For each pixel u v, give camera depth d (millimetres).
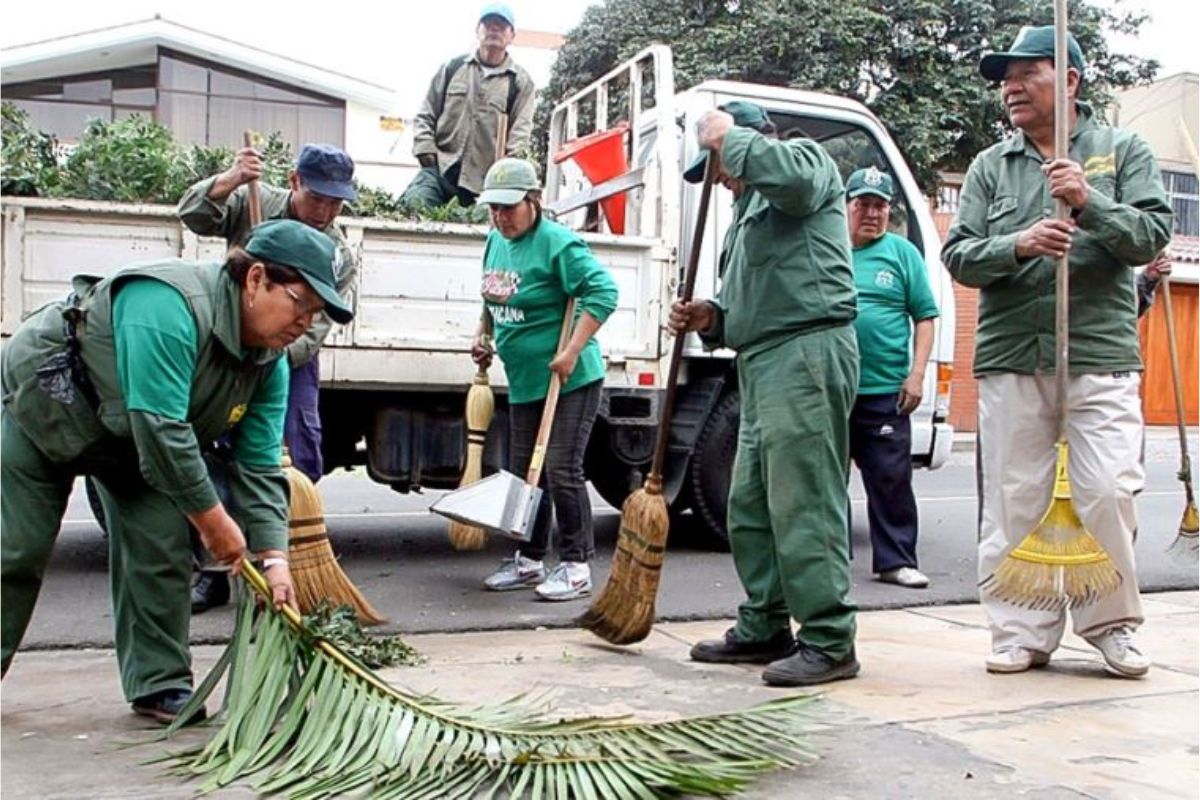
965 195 4383
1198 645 4695
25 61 22359
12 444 3320
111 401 3195
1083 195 3910
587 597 5457
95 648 4406
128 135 5844
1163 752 3312
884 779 3051
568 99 8359
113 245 5477
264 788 2895
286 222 3229
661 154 6492
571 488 5383
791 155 3904
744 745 3055
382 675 4047
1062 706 3768
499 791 2850
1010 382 4211
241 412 3377
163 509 3428
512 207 5129
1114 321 4113
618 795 2768
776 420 4020
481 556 6684
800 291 4012
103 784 2938
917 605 5516
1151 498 10680
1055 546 3988
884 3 17656
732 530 4328
